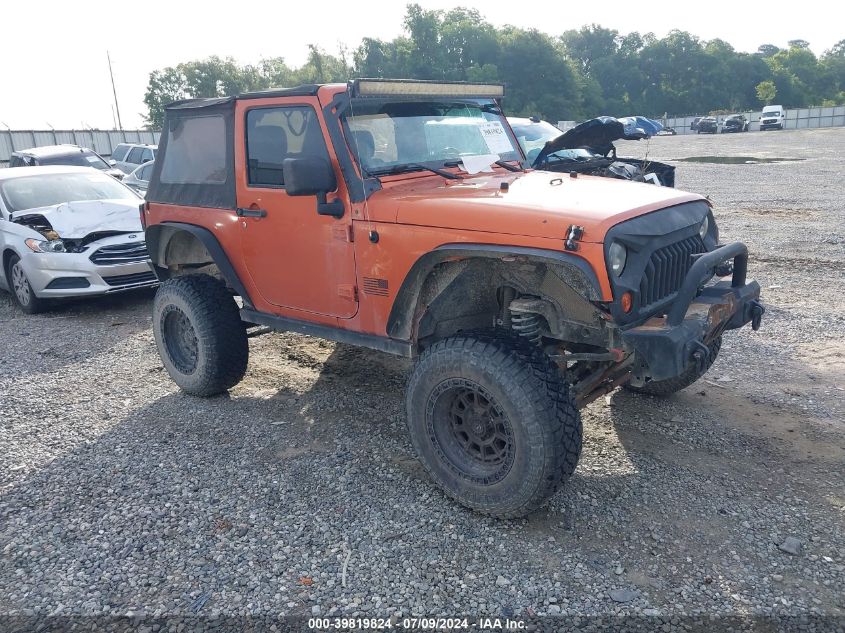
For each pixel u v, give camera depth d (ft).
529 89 290.35
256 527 11.75
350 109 13.07
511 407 10.62
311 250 13.76
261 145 14.44
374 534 11.42
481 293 12.57
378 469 13.57
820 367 18.08
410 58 284.20
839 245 32.48
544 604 9.64
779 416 15.30
